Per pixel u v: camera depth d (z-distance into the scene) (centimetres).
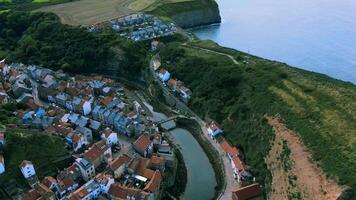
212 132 18912
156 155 17050
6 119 18238
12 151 15900
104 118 19625
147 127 19038
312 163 14425
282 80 19288
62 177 15525
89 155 16200
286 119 16800
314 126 15738
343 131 14988
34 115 18888
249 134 17975
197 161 18038
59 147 16875
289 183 14688
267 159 16425
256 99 18938
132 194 14700
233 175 16750
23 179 15388
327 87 17862
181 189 16500
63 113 19375
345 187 12850
